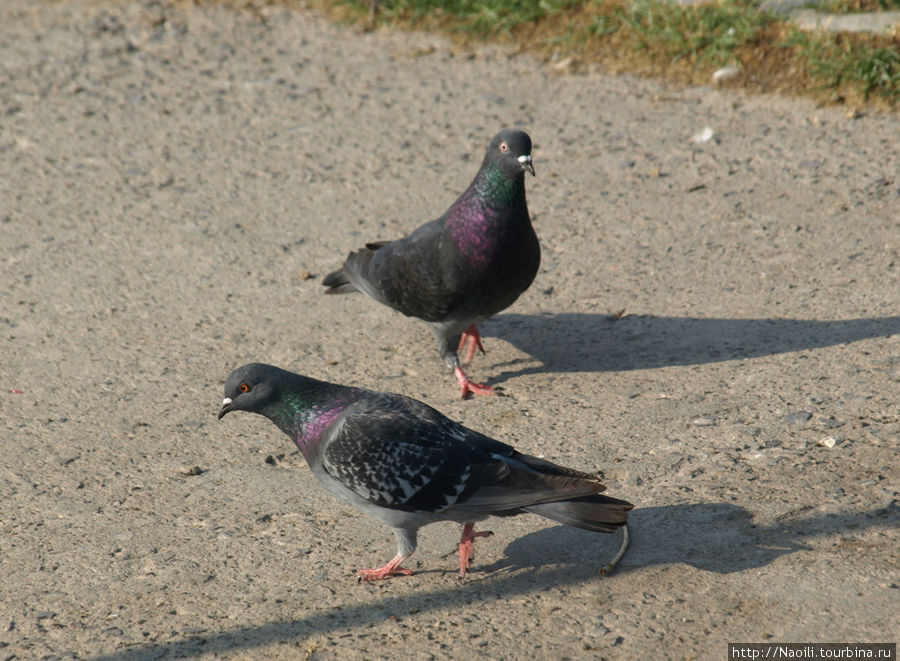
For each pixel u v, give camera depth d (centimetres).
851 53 1550
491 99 1688
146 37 1992
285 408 724
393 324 1164
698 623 636
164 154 1597
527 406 966
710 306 1121
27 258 1321
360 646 642
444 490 667
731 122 1537
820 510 738
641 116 1588
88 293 1236
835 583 657
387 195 1444
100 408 998
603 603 666
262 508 820
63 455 912
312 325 1160
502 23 1873
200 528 793
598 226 1326
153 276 1273
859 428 844
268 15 2062
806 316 1070
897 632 608
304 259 1301
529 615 661
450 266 976
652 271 1212
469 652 628
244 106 1738
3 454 915
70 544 776
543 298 1191
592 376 1012
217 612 688
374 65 1845
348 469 688
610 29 1777
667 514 759
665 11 1750
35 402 1009
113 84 1830
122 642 661
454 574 720
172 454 912
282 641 653
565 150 1522
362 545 765
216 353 1102
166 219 1412
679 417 905
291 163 1552
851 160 1397
